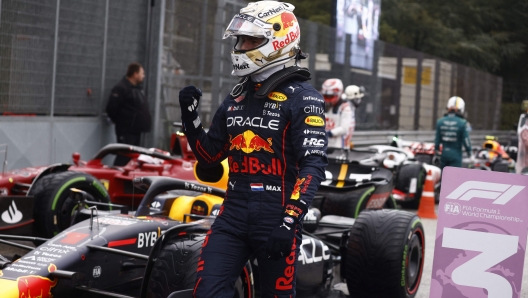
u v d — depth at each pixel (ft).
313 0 194.29
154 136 76.23
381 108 122.52
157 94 76.33
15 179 43.78
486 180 28.66
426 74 140.36
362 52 114.73
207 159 23.85
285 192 21.88
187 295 23.30
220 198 34.68
